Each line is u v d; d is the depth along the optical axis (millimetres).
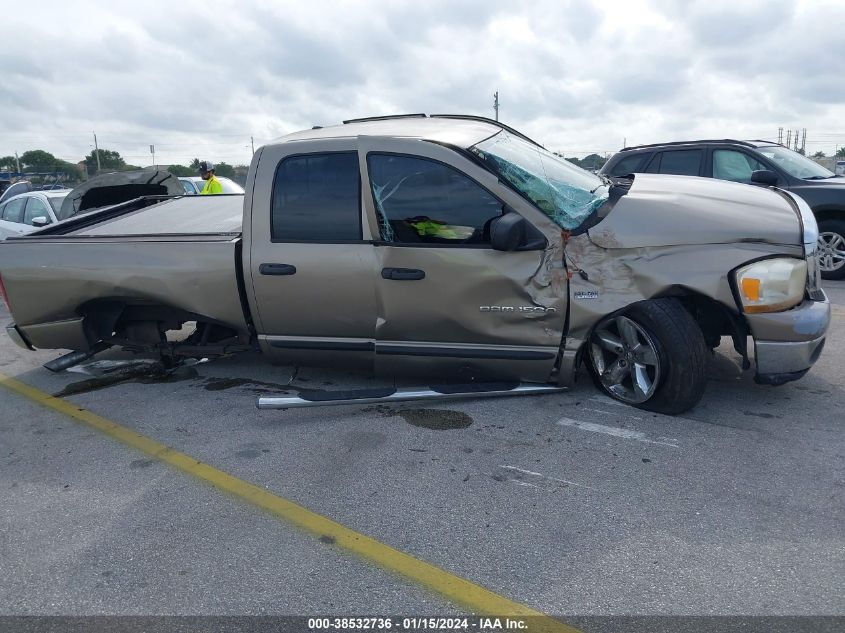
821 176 8141
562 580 2625
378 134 4285
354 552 2877
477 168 4035
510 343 4152
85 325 5172
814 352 3830
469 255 4023
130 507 3355
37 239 5129
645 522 2986
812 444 3650
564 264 3953
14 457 4047
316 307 4383
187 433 4250
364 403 4496
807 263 3795
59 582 2777
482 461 3635
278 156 4395
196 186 13672
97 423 4512
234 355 5832
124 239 4906
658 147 8797
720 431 3846
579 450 3695
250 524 3141
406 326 4250
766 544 2787
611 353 4250
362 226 4223
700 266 3785
